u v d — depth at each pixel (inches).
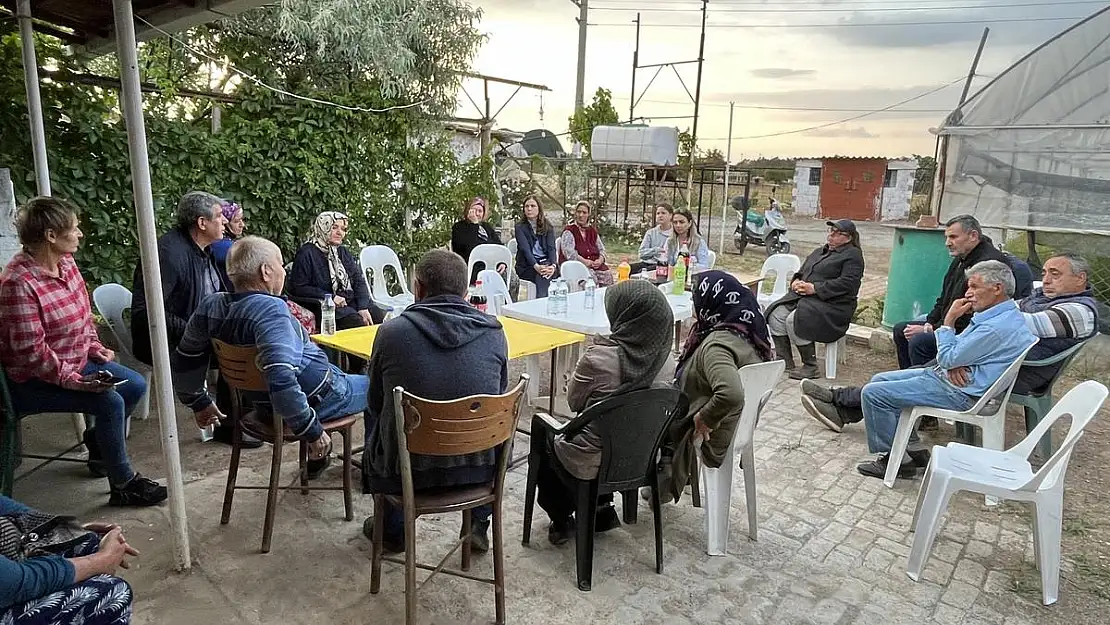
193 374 104.3
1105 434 168.1
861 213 816.3
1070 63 240.4
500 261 237.8
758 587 100.0
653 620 91.4
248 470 131.9
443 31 298.0
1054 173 249.3
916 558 103.4
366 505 119.6
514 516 120.1
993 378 125.7
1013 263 165.6
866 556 109.7
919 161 780.0
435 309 86.2
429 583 97.3
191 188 202.8
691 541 112.5
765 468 143.6
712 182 540.7
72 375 105.0
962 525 121.0
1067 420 177.5
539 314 159.9
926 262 224.1
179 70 237.9
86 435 122.8
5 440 102.8
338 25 255.3
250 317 96.7
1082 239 243.0
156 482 120.6
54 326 106.4
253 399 105.2
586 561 97.2
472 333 87.0
